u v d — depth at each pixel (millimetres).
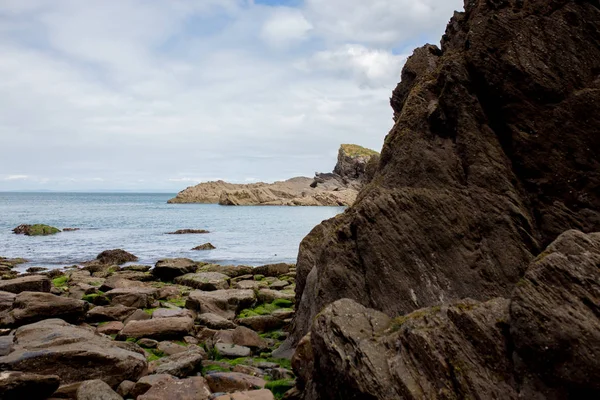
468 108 10898
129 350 12062
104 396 9281
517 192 10133
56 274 29781
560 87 10039
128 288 22203
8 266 33438
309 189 184000
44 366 10195
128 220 92062
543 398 6199
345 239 12109
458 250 10125
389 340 7781
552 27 10398
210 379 10648
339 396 7871
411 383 6902
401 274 10586
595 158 9633
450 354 6961
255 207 156250
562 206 9727
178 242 53969
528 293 6621
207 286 23859
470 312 7246
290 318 18375
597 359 5844
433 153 11219
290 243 53344
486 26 10945
